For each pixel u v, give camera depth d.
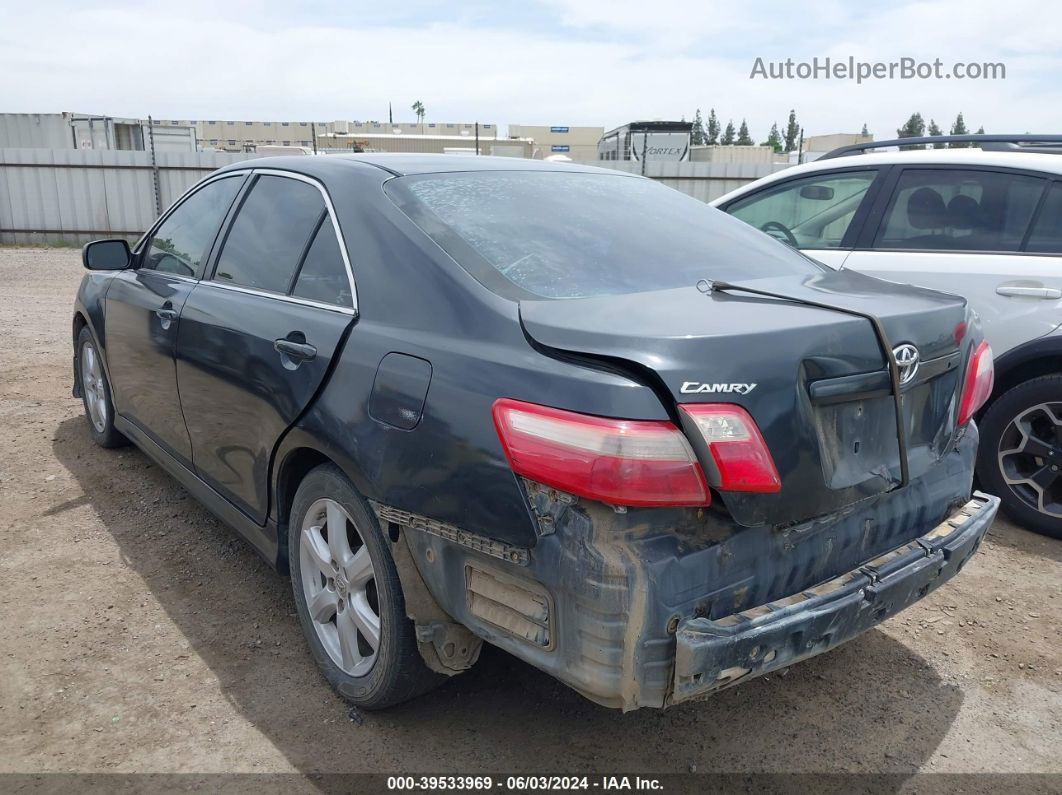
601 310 2.09
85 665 2.84
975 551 2.60
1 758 2.38
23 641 2.96
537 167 3.17
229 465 3.14
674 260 2.65
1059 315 3.91
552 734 2.57
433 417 2.11
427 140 26.97
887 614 2.26
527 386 1.95
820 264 3.09
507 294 2.20
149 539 3.79
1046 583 3.61
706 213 3.25
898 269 4.39
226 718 2.59
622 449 1.79
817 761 2.50
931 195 4.45
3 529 3.84
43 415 5.56
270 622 3.15
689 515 1.89
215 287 3.29
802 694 2.83
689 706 2.74
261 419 2.81
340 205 2.74
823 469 2.01
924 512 2.44
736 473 1.83
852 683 2.90
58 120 21.77
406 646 2.38
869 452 2.18
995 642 3.17
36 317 9.19
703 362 1.85
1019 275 4.04
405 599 2.27
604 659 1.84
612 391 1.83
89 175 19.16
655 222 2.93
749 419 1.87
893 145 5.04
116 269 4.14
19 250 17.73
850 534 2.20
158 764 2.38
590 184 3.14
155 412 3.82
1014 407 4.03
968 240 4.28
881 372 2.12
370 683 2.51
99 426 4.88
